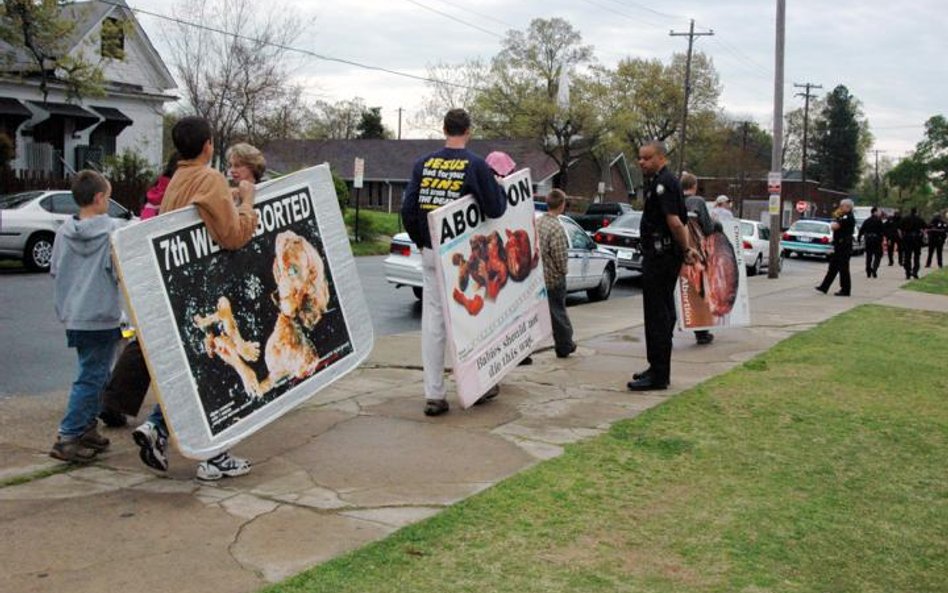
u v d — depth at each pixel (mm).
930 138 107000
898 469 5859
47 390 7727
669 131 77062
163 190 6207
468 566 4023
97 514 4641
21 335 10531
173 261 4859
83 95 27594
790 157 126938
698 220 10305
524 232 7516
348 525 4527
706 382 8227
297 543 4273
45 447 5836
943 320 14023
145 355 4695
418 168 6871
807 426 6789
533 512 4734
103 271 5355
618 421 6758
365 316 6312
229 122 32438
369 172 67812
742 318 10844
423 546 4230
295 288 5695
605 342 10727
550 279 9320
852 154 124125
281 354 5535
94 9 30141
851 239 18000
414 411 6941
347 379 8102
